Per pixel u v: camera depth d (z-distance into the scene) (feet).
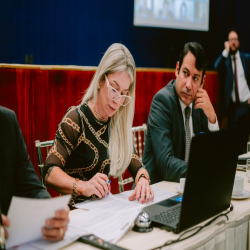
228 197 4.03
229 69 16.26
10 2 11.93
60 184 4.41
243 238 4.14
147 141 6.20
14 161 4.02
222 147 3.68
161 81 13.76
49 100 9.89
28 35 12.44
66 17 13.41
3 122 3.93
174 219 3.61
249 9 19.03
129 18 15.35
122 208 4.02
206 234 3.45
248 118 10.47
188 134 6.32
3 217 2.95
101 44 14.56
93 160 4.98
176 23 15.76
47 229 3.14
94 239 3.24
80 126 4.86
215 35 17.92
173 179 5.39
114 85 4.69
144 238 3.32
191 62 5.98
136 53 15.74
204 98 6.24
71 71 10.34
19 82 9.20
